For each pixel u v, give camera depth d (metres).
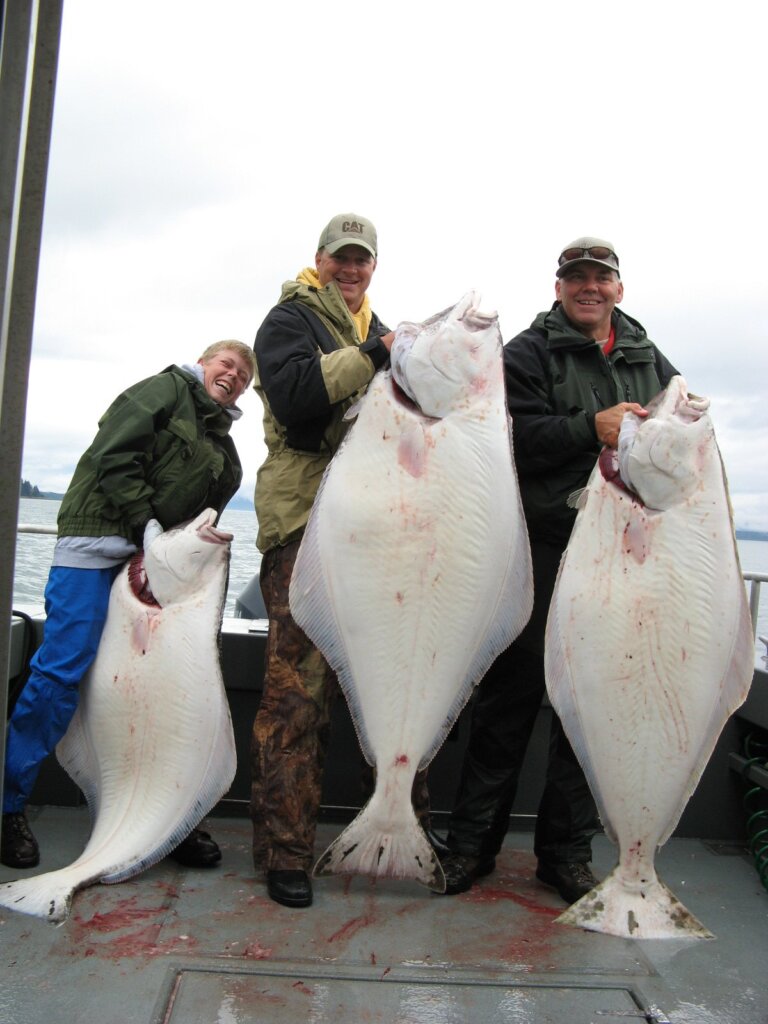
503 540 2.53
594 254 2.93
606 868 3.10
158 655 2.79
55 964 2.24
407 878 2.51
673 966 2.36
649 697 2.48
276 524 2.80
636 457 2.44
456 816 2.92
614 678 2.49
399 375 2.51
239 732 3.40
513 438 2.84
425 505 2.49
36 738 2.80
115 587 2.89
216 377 3.13
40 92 1.83
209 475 3.01
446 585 2.49
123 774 2.82
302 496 2.81
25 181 1.83
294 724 2.74
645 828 2.52
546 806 2.87
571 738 2.57
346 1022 2.05
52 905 2.46
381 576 2.49
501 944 2.44
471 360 2.48
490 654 2.61
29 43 1.74
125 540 2.90
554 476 2.87
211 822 3.33
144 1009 2.07
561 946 2.44
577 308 2.95
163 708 2.78
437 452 2.49
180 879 2.79
